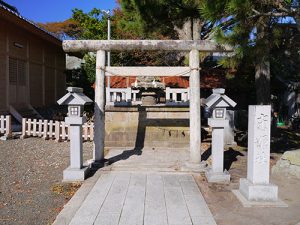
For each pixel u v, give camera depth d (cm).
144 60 1784
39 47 1720
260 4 539
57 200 532
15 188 594
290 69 1742
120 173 680
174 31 1230
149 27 975
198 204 502
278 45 637
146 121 998
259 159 518
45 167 748
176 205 497
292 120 1684
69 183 620
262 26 584
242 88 1759
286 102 1798
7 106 1343
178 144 994
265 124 516
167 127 997
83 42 728
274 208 489
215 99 632
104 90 739
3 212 480
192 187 589
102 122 735
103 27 1934
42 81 1756
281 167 686
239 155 878
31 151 918
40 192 572
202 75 1794
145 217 450
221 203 514
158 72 729
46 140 1088
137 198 527
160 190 570
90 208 483
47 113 1667
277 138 1191
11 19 1185
